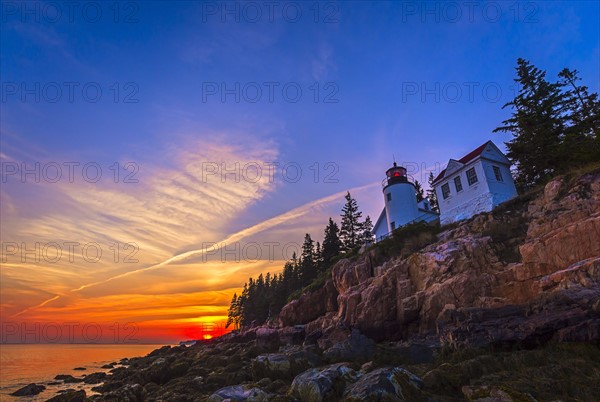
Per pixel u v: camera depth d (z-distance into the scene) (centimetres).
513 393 862
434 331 1959
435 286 2072
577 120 3216
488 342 1392
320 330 2769
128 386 1856
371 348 1962
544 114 3294
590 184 1855
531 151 3192
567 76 3391
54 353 11144
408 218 4281
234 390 1377
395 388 967
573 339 1198
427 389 1032
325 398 1067
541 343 1281
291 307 3744
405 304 2167
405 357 1762
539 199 2189
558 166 2917
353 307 2566
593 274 1312
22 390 2872
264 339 3488
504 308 1532
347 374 1191
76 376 4172
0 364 6166
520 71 3644
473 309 1666
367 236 5894
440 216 3297
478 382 1030
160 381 2330
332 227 6122
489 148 3139
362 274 2995
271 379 1681
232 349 3072
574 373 988
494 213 2442
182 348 5894
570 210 1809
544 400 837
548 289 1488
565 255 1577
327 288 3494
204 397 1585
